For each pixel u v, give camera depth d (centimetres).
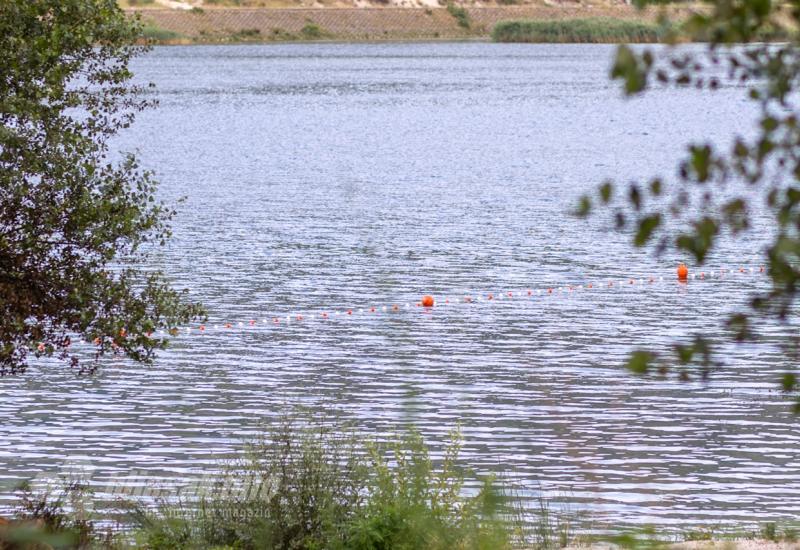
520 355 8256
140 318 4456
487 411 6800
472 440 6197
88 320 4231
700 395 7050
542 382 7494
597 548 3991
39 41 4084
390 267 11656
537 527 4519
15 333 4184
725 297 10275
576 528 4628
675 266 11662
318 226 14312
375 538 3219
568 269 11581
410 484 3484
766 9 1117
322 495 3591
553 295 10406
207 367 7894
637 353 1331
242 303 9988
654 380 7425
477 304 10025
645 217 1284
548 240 13288
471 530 3034
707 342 1323
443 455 5881
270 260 12006
